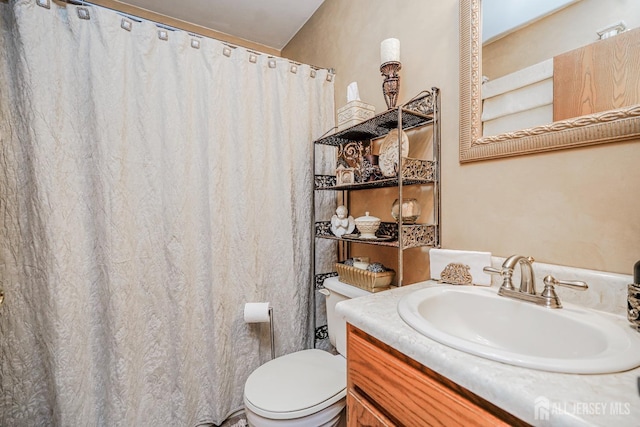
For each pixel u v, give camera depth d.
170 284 1.30
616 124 0.65
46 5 1.08
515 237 0.87
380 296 0.86
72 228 1.13
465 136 0.99
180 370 1.29
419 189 1.19
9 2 1.08
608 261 0.69
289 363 1.24
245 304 1.43
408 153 1.22
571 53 0.74
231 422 1.38
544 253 0.80
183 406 1.29
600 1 0.69
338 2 1.71
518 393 0.40
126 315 1.19
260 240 1.52
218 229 1.38
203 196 1.38
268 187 1.55
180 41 1.31
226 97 1.43
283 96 1.55
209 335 1.37
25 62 1.04
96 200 1.17
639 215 0.64
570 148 0.75
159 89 1.29
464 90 0.99
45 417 1.14
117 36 1.19
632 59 0.64
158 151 1.29
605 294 0.67
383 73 1.19
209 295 1.36
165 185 1.30
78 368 1.12
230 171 1.44
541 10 0.80
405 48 1.25
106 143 1.16
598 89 0.69
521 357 0.47
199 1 1.82
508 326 0.75
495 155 0.90
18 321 1.10
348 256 1.69
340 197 1.74
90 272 1.17
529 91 0.83
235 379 1.43
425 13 1.16
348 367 0.77
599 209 0.70
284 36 2.25
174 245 1.30
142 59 1.25
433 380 0.54
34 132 1.05
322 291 1.48
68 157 1.13
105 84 1.16
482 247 0.96
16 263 1.09
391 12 1.33
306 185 1.65
